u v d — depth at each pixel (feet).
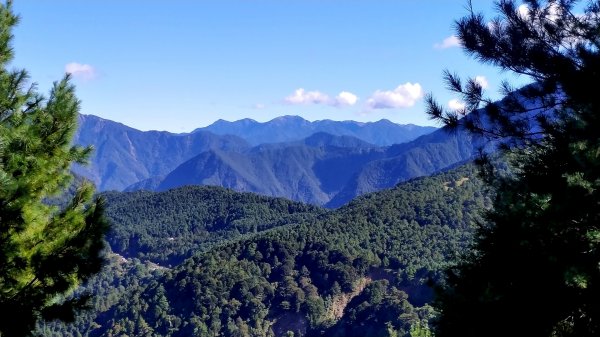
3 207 25.62
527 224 23.79
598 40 25.00
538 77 29.04
